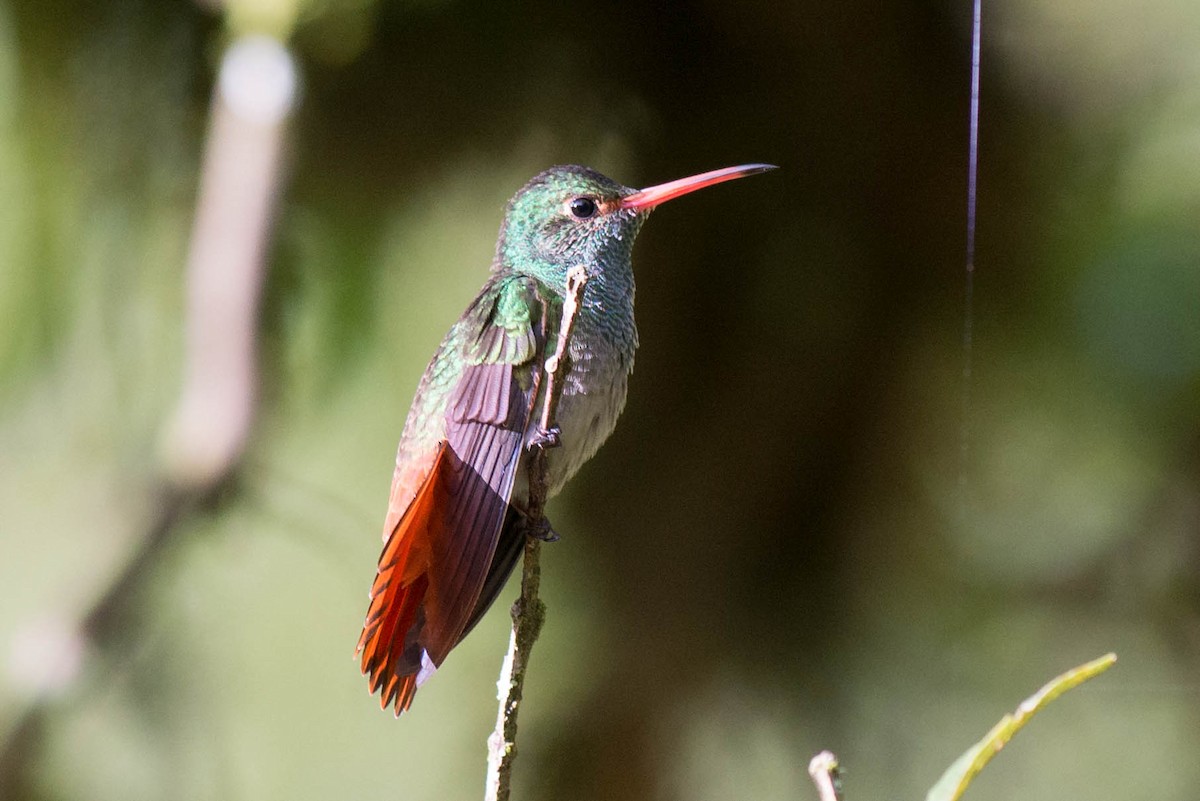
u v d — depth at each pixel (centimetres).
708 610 852
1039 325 909
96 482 897
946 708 923
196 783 891
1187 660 944
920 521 897
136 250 912
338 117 848
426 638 480
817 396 855
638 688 847
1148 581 941
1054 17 873
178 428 816
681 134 848
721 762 864
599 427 561
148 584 850
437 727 939
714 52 833
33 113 888
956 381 894
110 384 916
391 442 935
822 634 876
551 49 838
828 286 856
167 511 818
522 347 536
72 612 816
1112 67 888
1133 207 898
